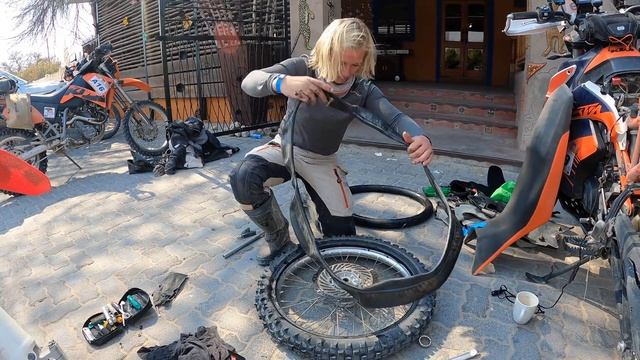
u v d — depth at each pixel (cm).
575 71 250
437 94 696
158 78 955
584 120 235
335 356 203
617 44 233
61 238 350
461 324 234
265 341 226
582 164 236
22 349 143
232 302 259
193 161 520
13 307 264
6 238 354
